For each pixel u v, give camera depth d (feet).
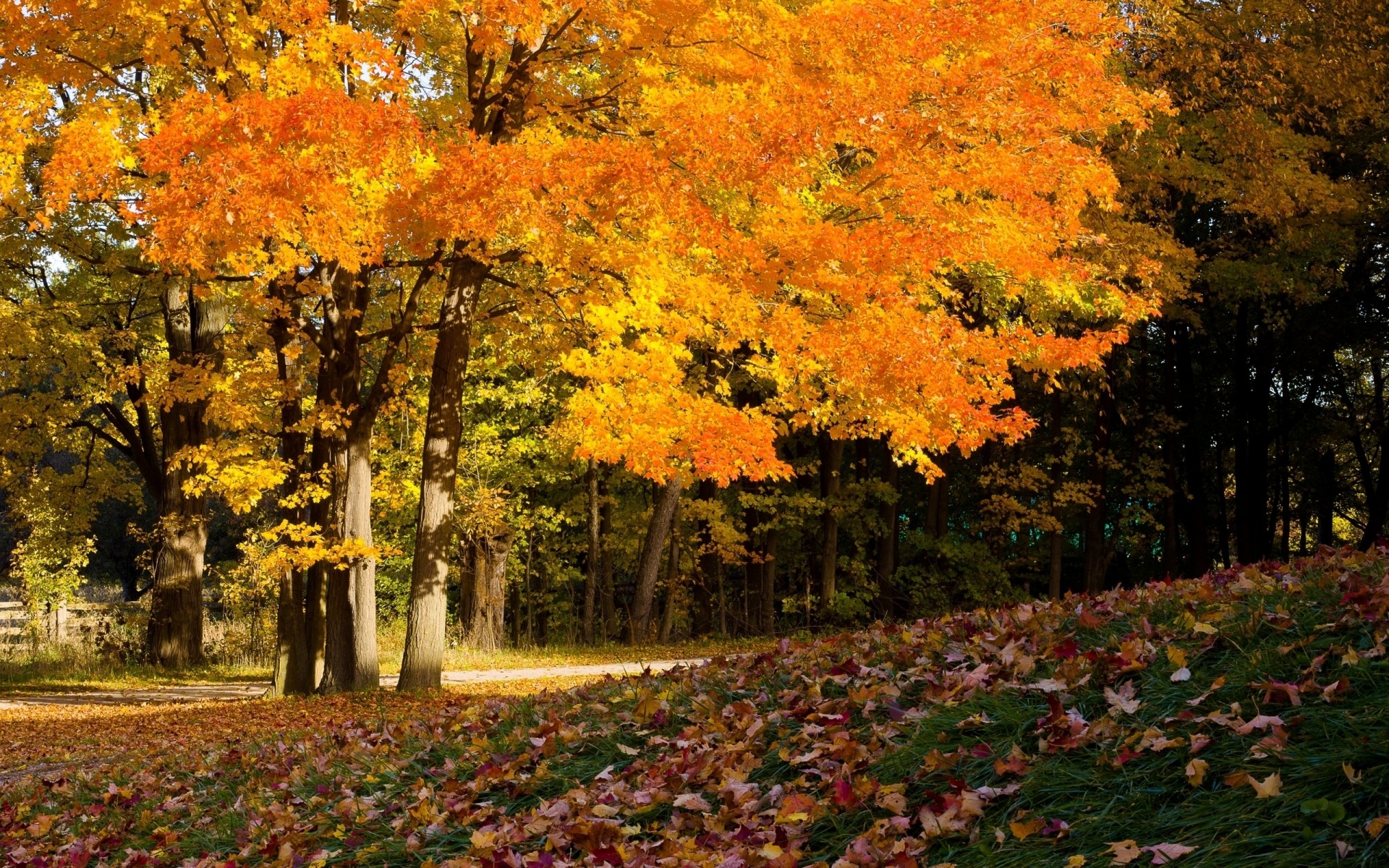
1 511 100.89
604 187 28.12
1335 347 76.89
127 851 18.22
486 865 12.42
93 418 72.74
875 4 29.01
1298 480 94.99
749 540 87.56
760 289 30.37
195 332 63.10
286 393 44.88
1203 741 10.68
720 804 13.26
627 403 31.73
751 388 64.85
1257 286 60.34
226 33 33.58
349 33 28.53
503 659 63.46
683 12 30.25
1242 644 13.19
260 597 70.08
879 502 87.45
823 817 11.80
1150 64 57.36
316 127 26.35
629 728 17.48
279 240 33.88
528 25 30.37
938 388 30.14
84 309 62.54
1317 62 55.42
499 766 16.43
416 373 51.96
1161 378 88.28
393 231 30.04
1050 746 11.79
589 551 79.46
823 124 28.37
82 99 38.68
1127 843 9.30
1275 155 55.62
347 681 47.50
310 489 44.50
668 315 32.12
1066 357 31.58
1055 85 34.17
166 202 26.55
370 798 16.74
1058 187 33.42
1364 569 15.48
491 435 73.36
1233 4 58.70
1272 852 8.71
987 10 30.30
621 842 12.34
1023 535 92.99
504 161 27.78
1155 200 61.87
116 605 71.72
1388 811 8.77
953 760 12.01
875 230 30.17
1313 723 10.52
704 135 28.12
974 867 9.97
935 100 30.17
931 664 16.24
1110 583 100.48
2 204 34.65
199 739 34.63
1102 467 79.82
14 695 55.16
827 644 21.01
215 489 43.09
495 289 48.62
